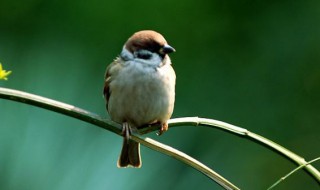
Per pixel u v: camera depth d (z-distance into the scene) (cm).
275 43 1170
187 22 1144
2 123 998
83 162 984
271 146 580
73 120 1003
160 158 1016
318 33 1175
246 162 1106
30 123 1003
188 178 1016
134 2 1126
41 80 1066
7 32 1111
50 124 1003
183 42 1143
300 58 1172
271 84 1160
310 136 1172
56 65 1085
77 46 1102
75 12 1122
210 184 1018
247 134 586
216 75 1143
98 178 975
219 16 1161
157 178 1002
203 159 1055
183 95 1122
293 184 1198
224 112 1124
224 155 1077
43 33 1114
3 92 548
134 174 995
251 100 1145
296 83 1169
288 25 1177
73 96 1046
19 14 1121
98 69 1084
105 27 1114
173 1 1137
